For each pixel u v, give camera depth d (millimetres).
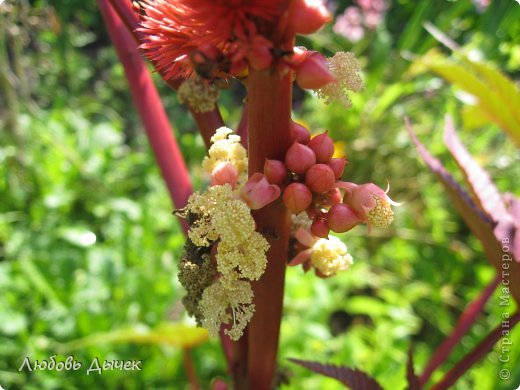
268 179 158
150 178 853
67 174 815
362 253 790
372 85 948
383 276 760
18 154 802
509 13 924
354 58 163
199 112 206
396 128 922
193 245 177
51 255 671
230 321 218
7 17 708
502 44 959
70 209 803
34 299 613
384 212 161
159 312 585
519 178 809
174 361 557
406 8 1202
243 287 168
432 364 318
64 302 600
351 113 926
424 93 1000
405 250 759
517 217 248
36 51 1054
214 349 570
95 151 865
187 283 179
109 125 915
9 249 691
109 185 837
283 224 174
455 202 249
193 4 134
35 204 776
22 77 834
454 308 747
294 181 161
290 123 157
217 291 172
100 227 794
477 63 318
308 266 193
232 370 235
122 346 556
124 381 545
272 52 133
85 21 1168
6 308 575
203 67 140
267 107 152
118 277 620
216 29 135
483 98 340
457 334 320
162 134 265
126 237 706
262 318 198
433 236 792
